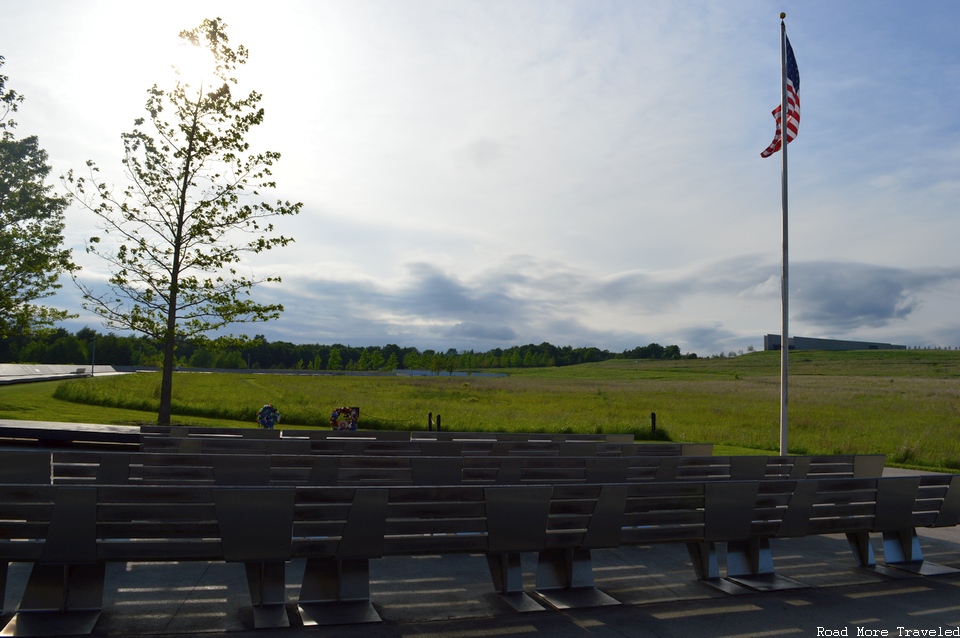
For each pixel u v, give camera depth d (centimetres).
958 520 834
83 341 10819
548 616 588
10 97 2292
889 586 724
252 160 1908
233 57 1864
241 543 538
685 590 685
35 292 2344
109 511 519
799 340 16512
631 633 554
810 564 810
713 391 6194
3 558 511
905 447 2091
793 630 577
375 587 652
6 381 3878
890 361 12256
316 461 834
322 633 523
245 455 800
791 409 4119
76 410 2236
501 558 643
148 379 4825
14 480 719
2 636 486
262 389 4572
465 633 539
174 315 1834
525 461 928
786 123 1599
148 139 1827
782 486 728
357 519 567
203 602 582
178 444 983
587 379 9512
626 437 1539
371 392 4903
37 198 2341
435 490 595
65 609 530
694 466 1021
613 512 653
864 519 774
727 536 701
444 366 13625
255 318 1938
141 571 664
